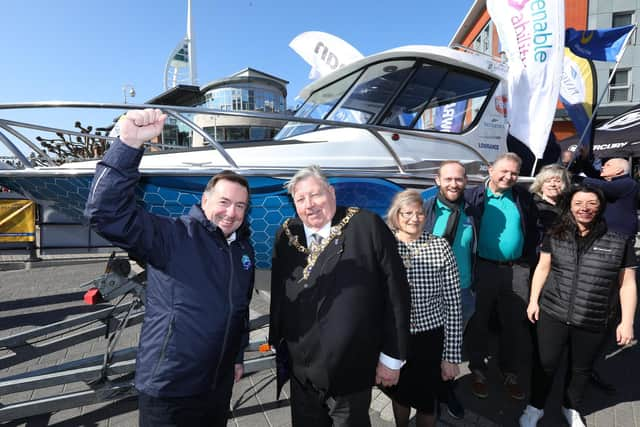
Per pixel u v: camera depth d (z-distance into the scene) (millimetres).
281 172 2672
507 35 3639
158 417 1464
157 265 1438
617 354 3455
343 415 1609
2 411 2225
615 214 3697
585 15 13453
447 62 3629
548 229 2342
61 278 6238
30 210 7062
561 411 2615
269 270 3068
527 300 2646
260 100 29750
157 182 2525
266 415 2590
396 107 3436
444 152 3500
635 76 13430
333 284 1577
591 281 2117
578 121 5230
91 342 3768
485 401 2750
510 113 3656
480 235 2693
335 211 1709
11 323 4316
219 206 1522
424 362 1948
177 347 1426
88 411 2619
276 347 1814
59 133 3127
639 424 2447
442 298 1997
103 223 1304
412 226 1916
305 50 5746
